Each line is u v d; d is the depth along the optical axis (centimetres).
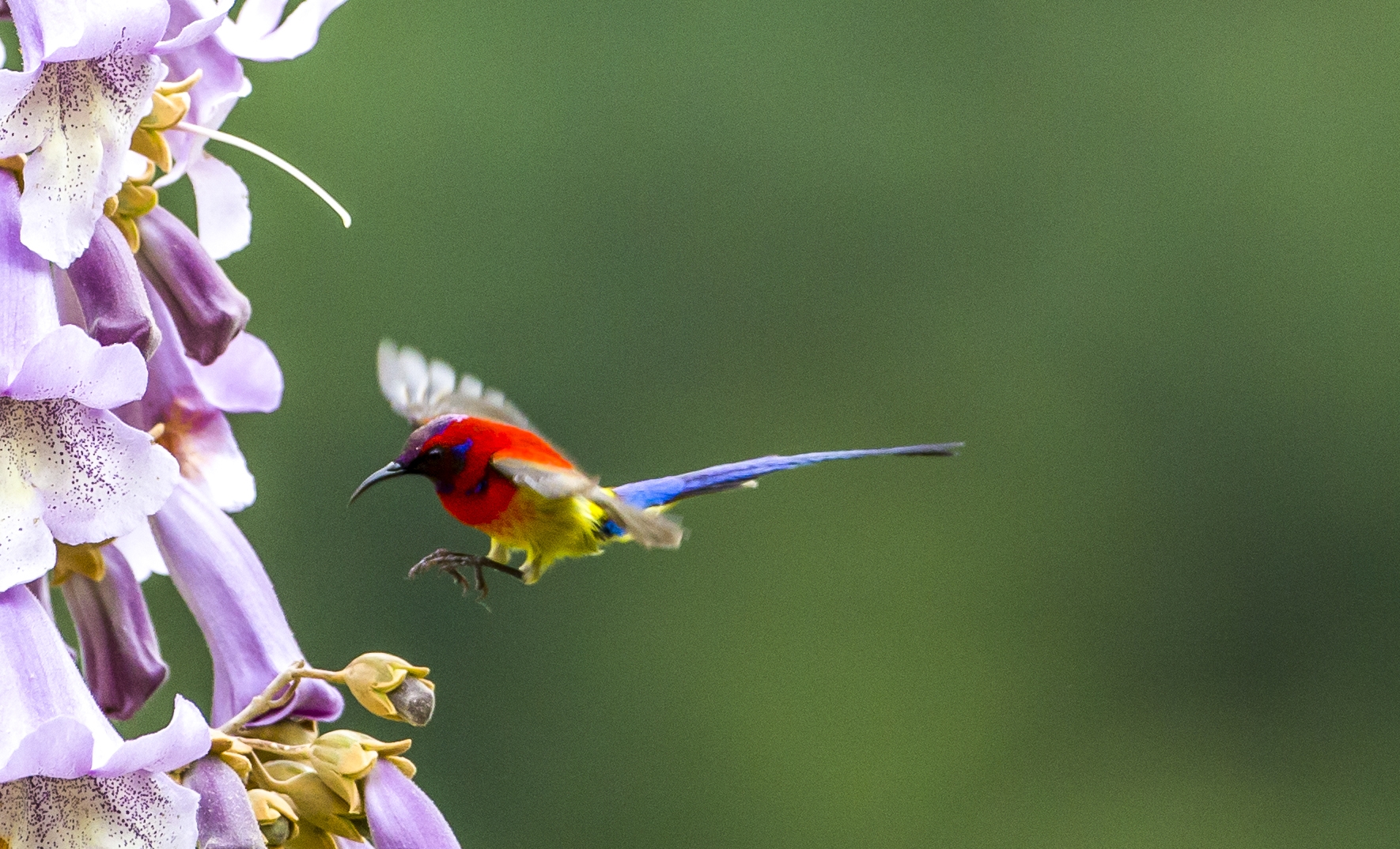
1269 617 1905
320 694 360
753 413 1845
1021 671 1844
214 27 311
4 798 291
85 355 289
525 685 1678
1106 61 1973
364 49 1767
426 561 503
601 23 1858
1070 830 1814
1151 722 1881
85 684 316
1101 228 1955
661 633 1764
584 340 1808
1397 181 1947
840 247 1894
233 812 323
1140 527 1905
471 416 497
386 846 342
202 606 364
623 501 480
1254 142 1969
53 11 300
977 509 1870
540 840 1647
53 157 302
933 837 1797
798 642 1811
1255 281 1952
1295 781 1856
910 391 1877
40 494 300
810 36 1917
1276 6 2000
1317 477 1922
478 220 1773
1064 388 1914
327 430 1630
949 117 1941
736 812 1748
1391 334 1934
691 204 1858
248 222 373
